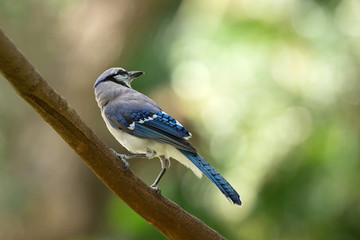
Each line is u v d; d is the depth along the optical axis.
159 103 13.82
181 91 13.59
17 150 16.73
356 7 12.12
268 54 12.05
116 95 8.36
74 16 17.05
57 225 16.16
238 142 11.84
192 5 13.34
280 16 12.20
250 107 11.93
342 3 12.20
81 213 16.25
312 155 11.45
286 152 11.51
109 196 16.45
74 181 16.38
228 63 12.28
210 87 12.48
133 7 16.31
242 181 11.62
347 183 11.30
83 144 6.01
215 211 12.21
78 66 16.66
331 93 11.81
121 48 16.41
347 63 11.92
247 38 12.20
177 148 7.54
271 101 11.86
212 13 12.78
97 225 16.33
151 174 15.01
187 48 13.04
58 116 5.77
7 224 15.97
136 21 16.39
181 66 13.12
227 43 12.34
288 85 11.87
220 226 11.98
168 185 13.52
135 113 7.92
